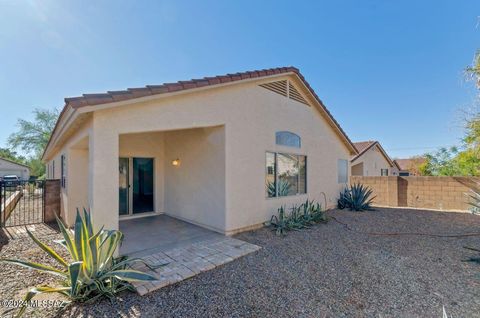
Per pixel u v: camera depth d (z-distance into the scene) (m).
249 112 7.41
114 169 4.72
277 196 8.34
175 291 3.65
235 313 3.12
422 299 3.51
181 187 8.45
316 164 10.46
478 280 4.12
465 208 11.73
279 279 4.10
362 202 11.30
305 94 9.85
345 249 5.69
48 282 3.91
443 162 17.62
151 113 5.20
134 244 5.86
